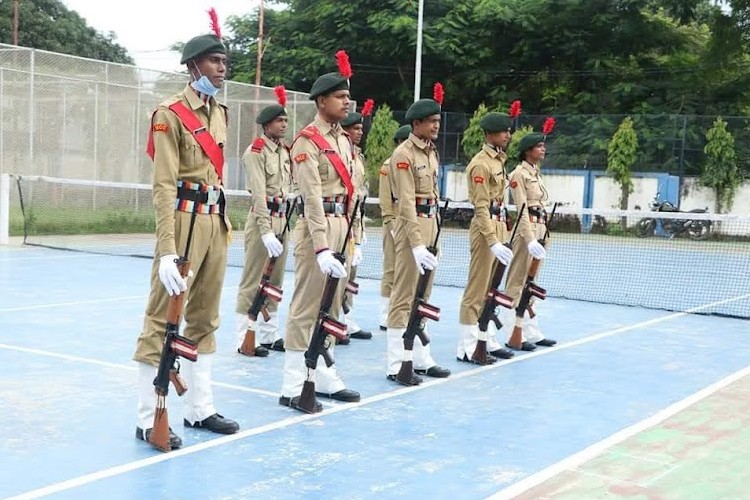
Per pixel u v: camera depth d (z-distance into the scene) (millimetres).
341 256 5441
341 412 5539
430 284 6391
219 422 5016
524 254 7793
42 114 15961
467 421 5398
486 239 6941
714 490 4227
